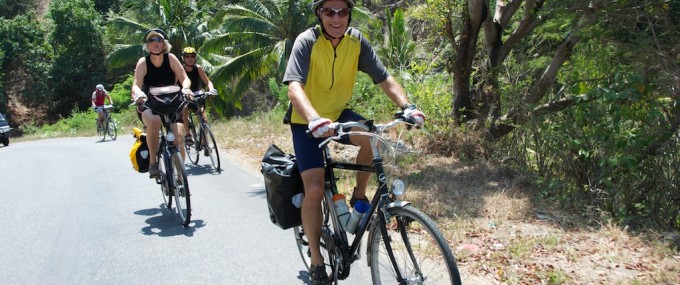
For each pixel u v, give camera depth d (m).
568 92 7.16
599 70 6.53
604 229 5.26
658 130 5.76
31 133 33.19
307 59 3.54
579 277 4.19
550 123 6.87
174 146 5.87
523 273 4.28
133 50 25.73
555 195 6.38
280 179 3.75
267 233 5.49
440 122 9.45
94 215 6.35
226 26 23.00
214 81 23.70
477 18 9.13
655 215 5.54
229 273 4.55
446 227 5.40
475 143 8.71
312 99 3.72
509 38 9.55
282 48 21.97
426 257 3.22
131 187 7.75
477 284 4.15
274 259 4.82
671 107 5.82
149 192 7.38
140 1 26.11
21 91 36.59
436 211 5.88
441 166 8.20
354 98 12.91
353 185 7.02
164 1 25.42
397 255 3.31
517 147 7.94
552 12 7.27
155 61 6.07
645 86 5.66
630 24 6.34
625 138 5.80
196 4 27.52
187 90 5.85
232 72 23.53
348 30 3.64
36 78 36.25
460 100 9.55
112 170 9.34
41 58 37.25
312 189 3.58
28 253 5.17
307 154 3.60
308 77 3.64
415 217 3.13
